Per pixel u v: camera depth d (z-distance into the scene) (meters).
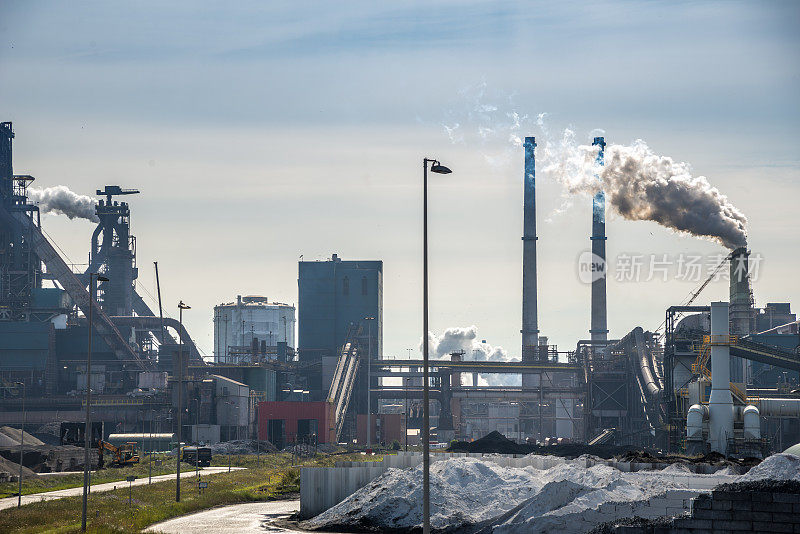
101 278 131.25
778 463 112.31
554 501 116.81
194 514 169.00
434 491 141.25
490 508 134.38
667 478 119.62
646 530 101.31
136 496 188.38
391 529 137.00
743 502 97.25
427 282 87.19
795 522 94.81
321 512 160.00
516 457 170.25
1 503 173.75
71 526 136.88
